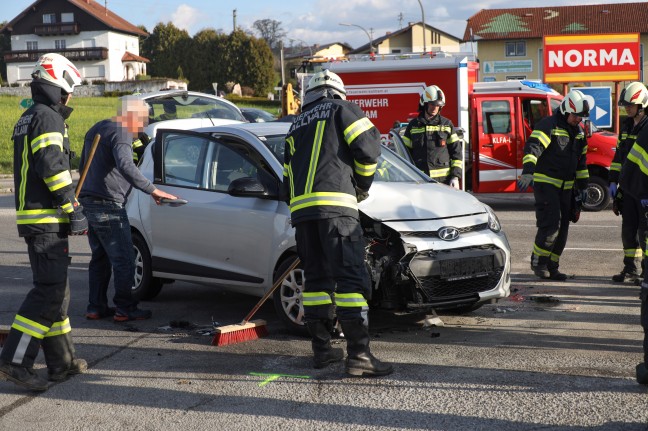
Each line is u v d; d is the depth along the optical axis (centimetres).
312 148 523
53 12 8694
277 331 656
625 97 770
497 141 1449
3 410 486
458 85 1458
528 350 579
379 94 1514
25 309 509
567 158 816
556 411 454
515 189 1455
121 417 468
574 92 812
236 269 683
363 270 527
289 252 642
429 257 599
